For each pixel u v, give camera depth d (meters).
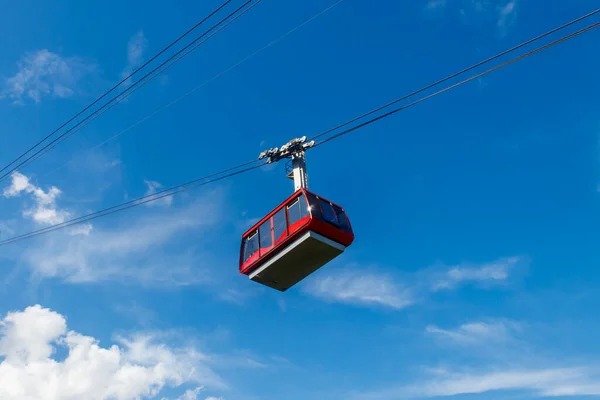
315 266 25.62
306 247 24.20
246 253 27.34
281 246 24.83
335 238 24.42
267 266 25.59
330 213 24.73
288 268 25.73
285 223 25.28
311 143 26.38
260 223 27.05
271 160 27.25
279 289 27.53
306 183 25.91
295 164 26.41
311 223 23.55
